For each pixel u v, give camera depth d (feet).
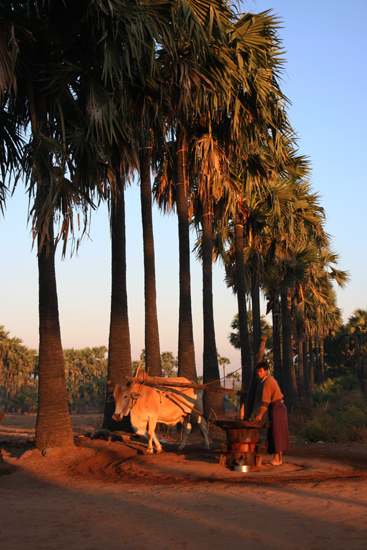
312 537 13.32
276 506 16.89
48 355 33.37
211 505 17.04
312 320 115.75
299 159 64.64
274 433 26.71
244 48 37.93
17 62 32.78
